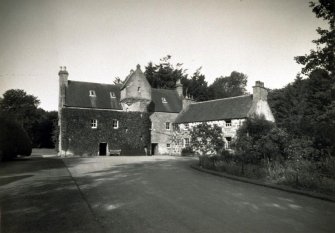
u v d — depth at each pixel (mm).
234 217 8047
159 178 15180
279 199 10266
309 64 18219
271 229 7027
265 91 36000
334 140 14961
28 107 63188
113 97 40562
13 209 8695
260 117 33594
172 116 43188
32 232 6789
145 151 39000
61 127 35062
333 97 21375
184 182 13938
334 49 17016
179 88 46812
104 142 36812
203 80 64750
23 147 26969
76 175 15969
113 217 8039
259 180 14070
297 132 17094
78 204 9344
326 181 11734
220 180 14750
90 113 36438
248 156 17969
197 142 21375
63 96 37219
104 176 15688
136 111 38938
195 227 7211
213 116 36906
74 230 6969
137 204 9477
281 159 16094
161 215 8242
